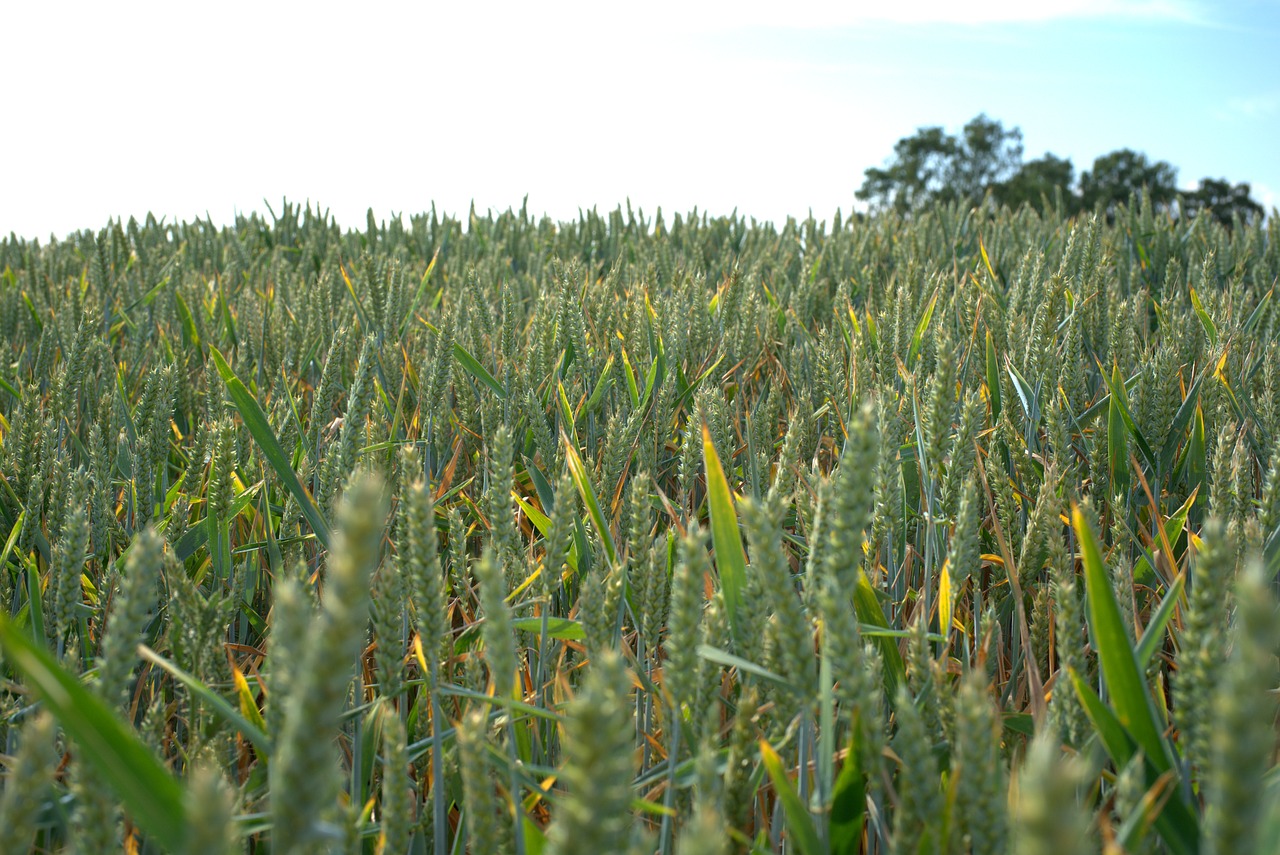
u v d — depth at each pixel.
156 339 4.72
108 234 6.24
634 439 2.43
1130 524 2.31
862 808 1.14
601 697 0.69
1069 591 1.32
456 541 1.88
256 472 2.59
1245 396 2.78
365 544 0.60
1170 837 1.06
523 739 1.54
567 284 3.29
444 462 2.93
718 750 1.33
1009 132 50.16
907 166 50.66
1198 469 2.41
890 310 3.19
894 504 1.86
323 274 4.25
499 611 1.13
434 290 5.69
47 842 1.36
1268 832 0.78
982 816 0.95
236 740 1.57
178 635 1.70
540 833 1.13
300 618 0.72
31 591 1.73
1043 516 1.90
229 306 4.84
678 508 2.38
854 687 1.05
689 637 1.17
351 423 2.19
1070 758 1.35
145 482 2.33
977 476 2.24
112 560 2.26
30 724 1.34
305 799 0.62
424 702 1.72
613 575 1.61
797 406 3.02
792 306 4.36
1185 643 1.10
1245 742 0.62
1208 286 3.95
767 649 1.34
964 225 7.07
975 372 2.99
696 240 7.22
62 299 4.87
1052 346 2.55
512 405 2.80
